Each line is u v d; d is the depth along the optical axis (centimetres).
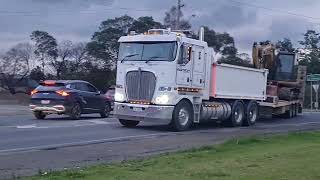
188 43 2064
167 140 1719
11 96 4938
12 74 6350
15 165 1146
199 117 2172
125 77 2073
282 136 1791
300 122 2980
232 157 1204
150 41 2045
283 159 1147
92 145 1538
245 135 1883
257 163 1088
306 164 1067
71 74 6228
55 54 6431
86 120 2419
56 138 1670
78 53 6419
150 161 1139
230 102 2417
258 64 3253
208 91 2220
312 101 5681
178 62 2017
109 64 6262
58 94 2405
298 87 3494
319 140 1708
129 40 2088
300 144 1534
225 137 1856
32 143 1533
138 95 2042
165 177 919
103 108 2652
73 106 2438
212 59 2234
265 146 1474
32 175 984
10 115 2759
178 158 1195
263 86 2673
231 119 2403
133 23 6206
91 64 6281
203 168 1020
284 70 3316
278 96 3244
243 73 2469
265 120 3072
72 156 1305
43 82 2502
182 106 2062
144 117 2025
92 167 1050
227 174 949
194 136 1872
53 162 1200
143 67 2039
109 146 1525
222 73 2300
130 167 1041
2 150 1380
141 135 1852
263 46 3275
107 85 5900
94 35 6347
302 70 3575
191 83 2102
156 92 2011
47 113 2455
